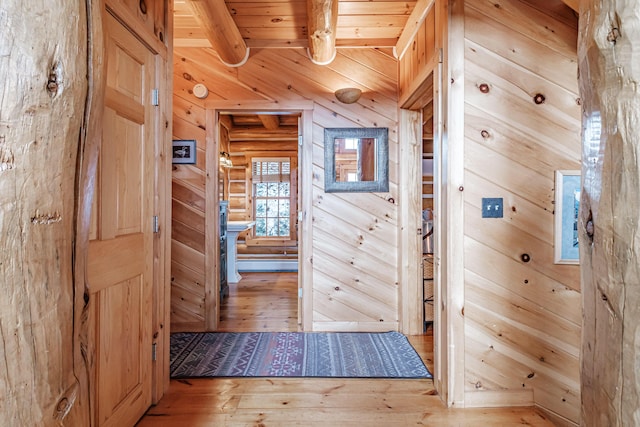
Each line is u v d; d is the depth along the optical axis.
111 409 1.64
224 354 2.81
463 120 2.08
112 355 1.65
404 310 3.33
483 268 2.09
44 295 0.66
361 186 3.41
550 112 2.08
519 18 2.08
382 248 3.43
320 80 3.41
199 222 3.41
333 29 2.73
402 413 2.02
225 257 4.61
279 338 3.18
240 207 6.71
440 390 2.21
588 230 0.80
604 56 0.71
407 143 3.35
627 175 0.67
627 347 0.68
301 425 1.90
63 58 0.67
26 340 0.63
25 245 0.63
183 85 3.39
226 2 2.77
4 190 0.60
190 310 3.39
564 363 2.09
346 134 3.40
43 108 0.64
